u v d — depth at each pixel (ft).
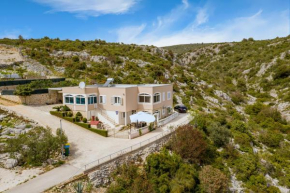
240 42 506.89
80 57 259.80
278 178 98.58
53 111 108.88
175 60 377.50
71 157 71.82
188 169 73.77
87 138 89.20
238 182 88.69
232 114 186.50
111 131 99.86
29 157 65.98
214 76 347.36
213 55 491.31
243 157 100.48
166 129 104.47
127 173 67.62
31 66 200.44
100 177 63.46
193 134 89.51
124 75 220.23
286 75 267.18
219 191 72.02
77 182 57.93
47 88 132.46
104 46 341.62
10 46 256.93
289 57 297.12
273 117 185.98
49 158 69.62
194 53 530.27
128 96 108.99
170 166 72.08
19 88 116.06
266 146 131.64
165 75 241.35
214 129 112.16
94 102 114.62
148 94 113.39
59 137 71.87
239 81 305.94
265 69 308.40
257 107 206.59
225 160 98.89
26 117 96.68
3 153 67.97
